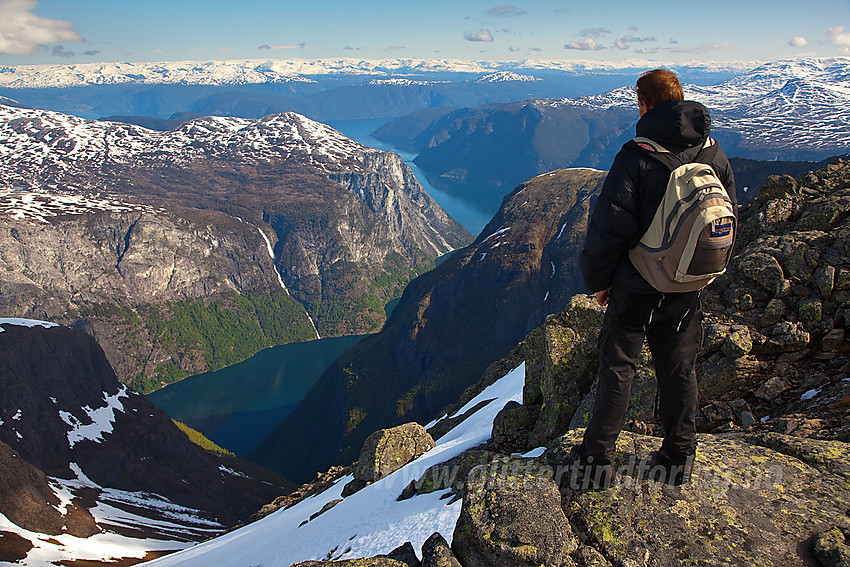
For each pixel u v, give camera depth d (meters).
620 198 4.99
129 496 120.25
